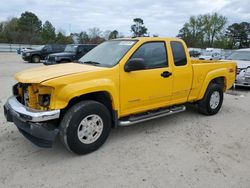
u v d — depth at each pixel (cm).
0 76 1264
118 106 443
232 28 7588
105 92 428
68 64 482
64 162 393
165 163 395
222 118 623
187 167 384
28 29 7981
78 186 334
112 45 506
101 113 421
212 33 7400
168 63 511
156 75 487
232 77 678
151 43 488
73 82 387
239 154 429
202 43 7444
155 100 502
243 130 543
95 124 419
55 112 375
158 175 361
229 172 372
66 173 363
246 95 921
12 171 365
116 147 446
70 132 389
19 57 3181
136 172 368
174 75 520
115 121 446
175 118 614
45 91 383
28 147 440
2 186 331
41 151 427
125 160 402
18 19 8231
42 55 2345
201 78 586
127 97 453
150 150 438
